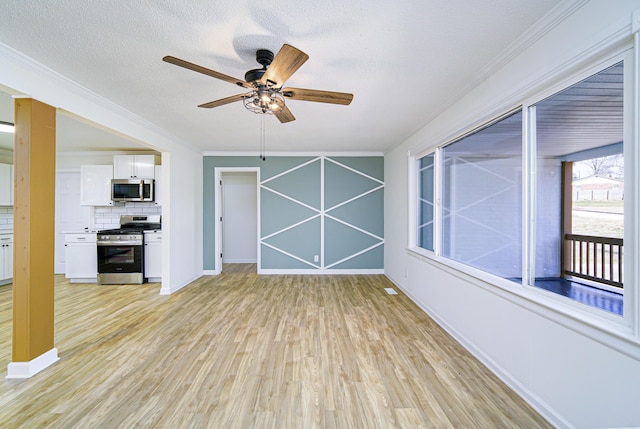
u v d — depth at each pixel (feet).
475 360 7.60
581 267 5.15
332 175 17.85
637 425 3.95
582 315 4.76
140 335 9.07
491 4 4.86
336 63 6.85
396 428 5.24
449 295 9.32
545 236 5.96
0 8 4.89
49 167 7.34
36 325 7.01
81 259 15.46
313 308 11.62
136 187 15.90
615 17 4.16
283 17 5.21
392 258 16.06
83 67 6.98
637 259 3.96
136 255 15.17
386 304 12.15
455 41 5.96
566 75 5.07
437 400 6.00
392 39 5.90
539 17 5.19
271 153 17.75
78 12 5.03
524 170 6.32
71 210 17.66
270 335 9.09
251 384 6.55
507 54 6.32
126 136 10.82
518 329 6.23
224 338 8.87
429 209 11.95
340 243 17.94
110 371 7.06
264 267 17.92
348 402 5.95
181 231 14.88
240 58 6.63
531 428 5.22
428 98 8.92
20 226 6.89
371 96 8.80
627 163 4.14
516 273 6.78
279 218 17.87
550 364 5.38
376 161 17.87
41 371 7.04
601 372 4.43
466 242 9.12
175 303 12.21
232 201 22.30
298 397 6.11
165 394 6.19
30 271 6.91
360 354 7.89
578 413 4.81
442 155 10.87
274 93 6.34
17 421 5.39
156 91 8.42
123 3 4.81
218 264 17.89
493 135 7.81
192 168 16.24
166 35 5.75
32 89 6.84
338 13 5.11
